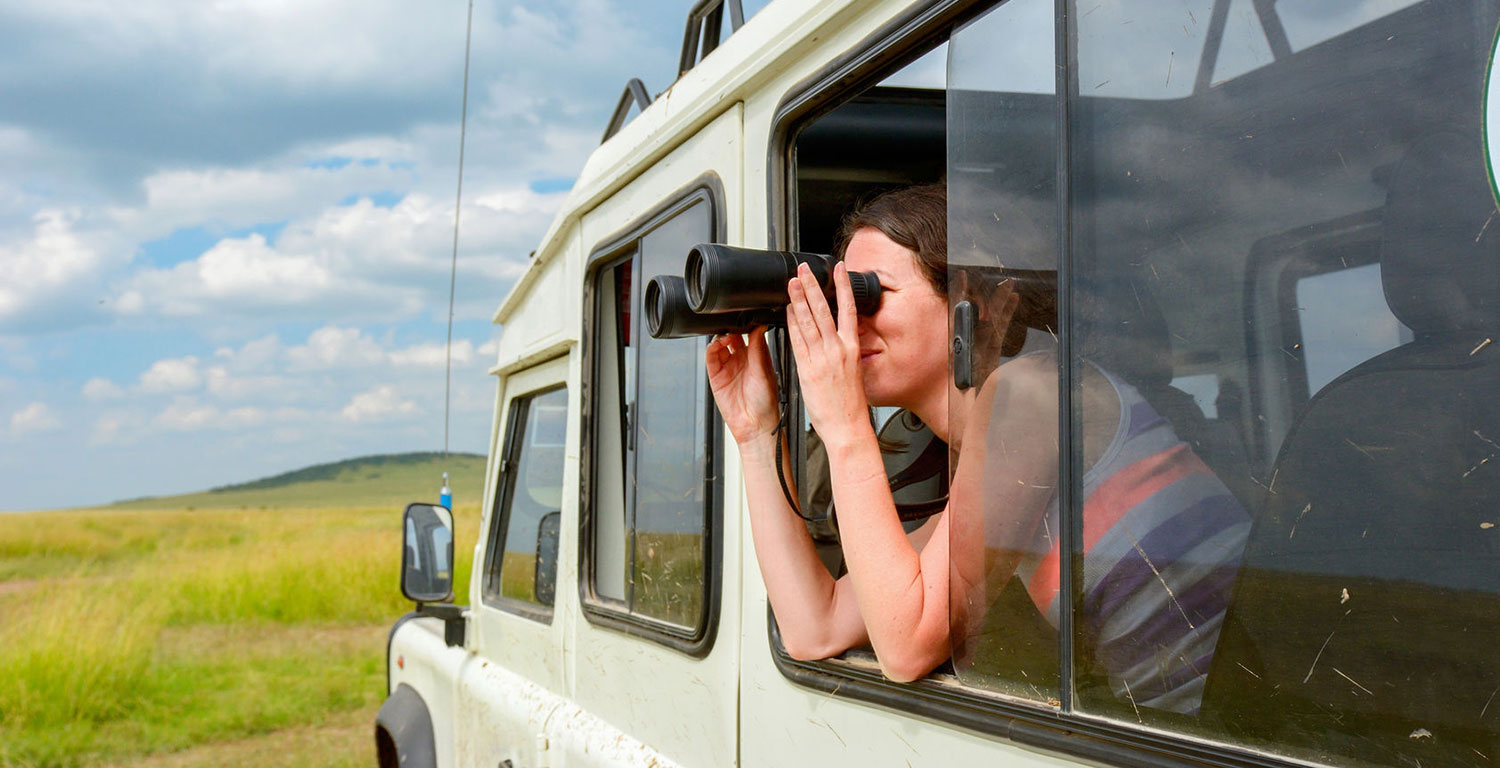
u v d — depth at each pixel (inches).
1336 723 30.9
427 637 132.0
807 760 55.2
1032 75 42.4
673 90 72.9
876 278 51.1
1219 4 35.0
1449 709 28.4
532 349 105.0
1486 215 28.2
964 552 45.7
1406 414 29.7
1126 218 37.9
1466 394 28.5
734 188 63.9
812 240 95.3
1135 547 36.9
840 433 48.3
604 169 84.2
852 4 52.3
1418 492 29.4
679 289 51.8
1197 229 35.4
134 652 376.8
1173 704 35.3
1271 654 32.6
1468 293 28.5
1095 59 39.4
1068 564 39.4
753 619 60.6
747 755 60.9
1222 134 34.8
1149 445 36.5
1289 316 32.7
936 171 91.3
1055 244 40.8
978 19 45.6
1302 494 32.1
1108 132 38.7
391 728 127.1
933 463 67.2
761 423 56.5
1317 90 32.1
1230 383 34.3
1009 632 42.6
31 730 318.0
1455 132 28.8
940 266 51.3
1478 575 28.0
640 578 76.3
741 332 54.4
